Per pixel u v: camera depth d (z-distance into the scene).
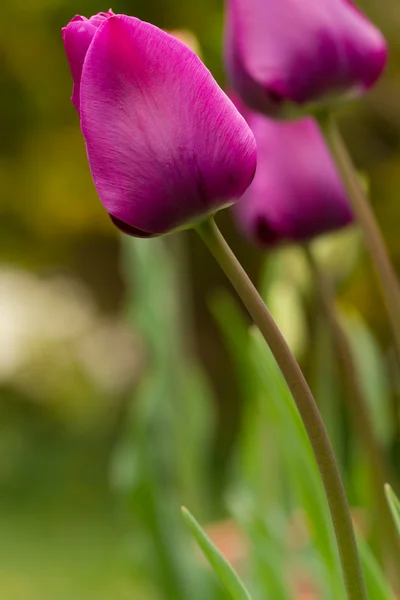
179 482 1.17
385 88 3.47
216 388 4.28
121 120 0.75
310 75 0.88
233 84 0.91
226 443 3.99
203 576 1.14
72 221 4.90
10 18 4.32
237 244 3.64
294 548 1.14
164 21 3.82
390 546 0.93
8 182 4.80
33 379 6.26
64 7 4.29
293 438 0.95
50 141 4.66
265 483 1.13
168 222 0.75
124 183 0.75
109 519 4.16
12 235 5.08
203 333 4.38
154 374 1.16
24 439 5.69
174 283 1.17
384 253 0.89
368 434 0.93
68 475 5.12
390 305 0.89
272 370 0.90
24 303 6.34
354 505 1.10
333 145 0.90
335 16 0.89
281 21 0.89
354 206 0.89
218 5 3.66
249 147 0.75
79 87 0.75
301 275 1.13
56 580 3.28
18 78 4.54
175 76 0.74
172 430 1.17
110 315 5.62
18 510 4.58
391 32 3.52
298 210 0.94
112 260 5.22
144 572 1.16
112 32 0.74
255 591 1.06
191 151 0.75
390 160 3.63
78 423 5.82
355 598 0.74
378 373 1.08
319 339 1.12
